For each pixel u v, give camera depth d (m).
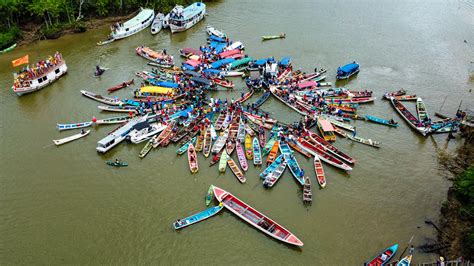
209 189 69.62
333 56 122.38
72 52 123.69
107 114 92.31
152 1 154.75
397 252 59.03
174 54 122.50
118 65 115.38
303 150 79.31
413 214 66.38
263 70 106.44
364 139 83.56
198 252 59.53
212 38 130.12
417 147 83.12
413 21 152.00
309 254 59.09
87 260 58.56
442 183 73.31
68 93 101.31
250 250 59.75
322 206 67.44
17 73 108.75
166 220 64.75
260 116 90.06
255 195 69.31
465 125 85.81
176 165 76.56
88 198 69.31
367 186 72.25
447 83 108.00
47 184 72.38
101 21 145.25
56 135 85.19
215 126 86.19
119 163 76.56
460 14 159.12
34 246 60.75
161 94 97.50
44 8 128.50
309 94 98.38
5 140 83.75
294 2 170.88
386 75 111.88
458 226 62.72
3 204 68.12
